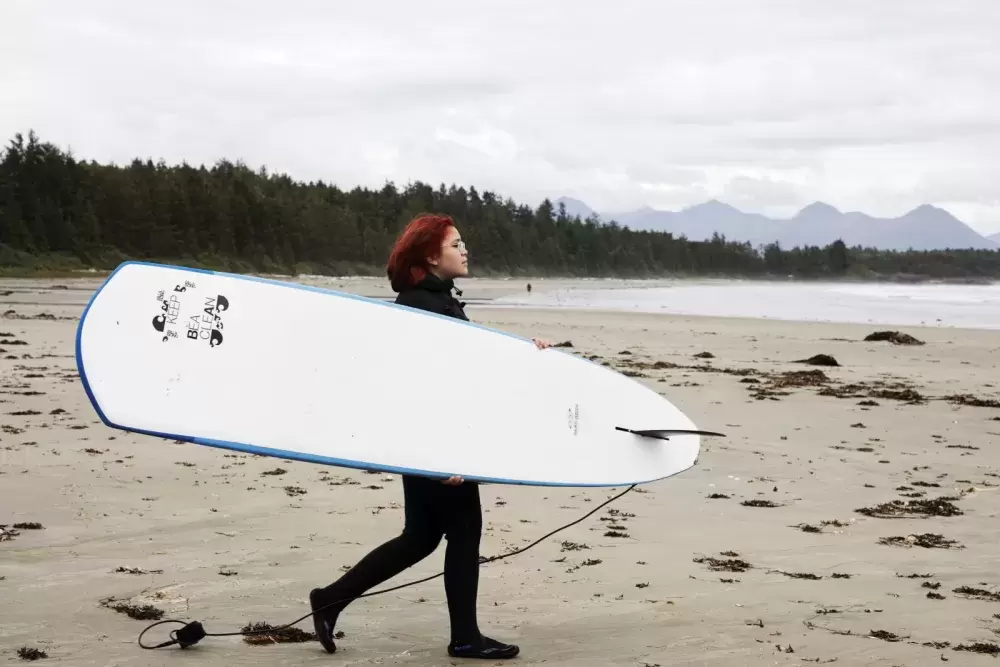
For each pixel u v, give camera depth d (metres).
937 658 3.55
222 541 5.23
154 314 3.30
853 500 7.01
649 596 4.39
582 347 21.83
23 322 23.03
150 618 3.79
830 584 4.70
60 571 4.47
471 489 3.45
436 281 3.80
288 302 3.54
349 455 3.36
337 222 105.44
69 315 26.56
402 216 127.19
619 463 3.81
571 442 3.77
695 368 17.03
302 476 7.19
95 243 77.19
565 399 3.87
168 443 8.30
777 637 3.77
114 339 3.22
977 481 7.84
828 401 12.91
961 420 11.38
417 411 3.54
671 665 3.38
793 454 8.96
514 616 4.02
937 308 48.12
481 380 3.72
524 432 3.68
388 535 5.46
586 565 4.98
